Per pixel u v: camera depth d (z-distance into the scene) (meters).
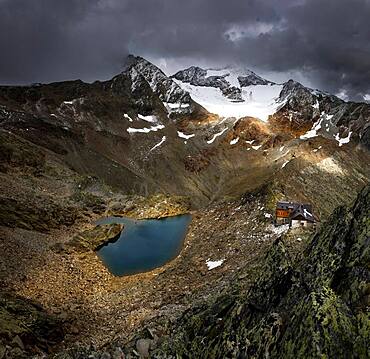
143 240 97.00
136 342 28.69
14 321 43.66
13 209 95.69
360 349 13.62
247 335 18.28
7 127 197.62
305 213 69.62
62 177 145.25
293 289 18.80
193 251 80.94
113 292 67.88
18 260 72.31
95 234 93.94
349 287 16.09
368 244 17.16
